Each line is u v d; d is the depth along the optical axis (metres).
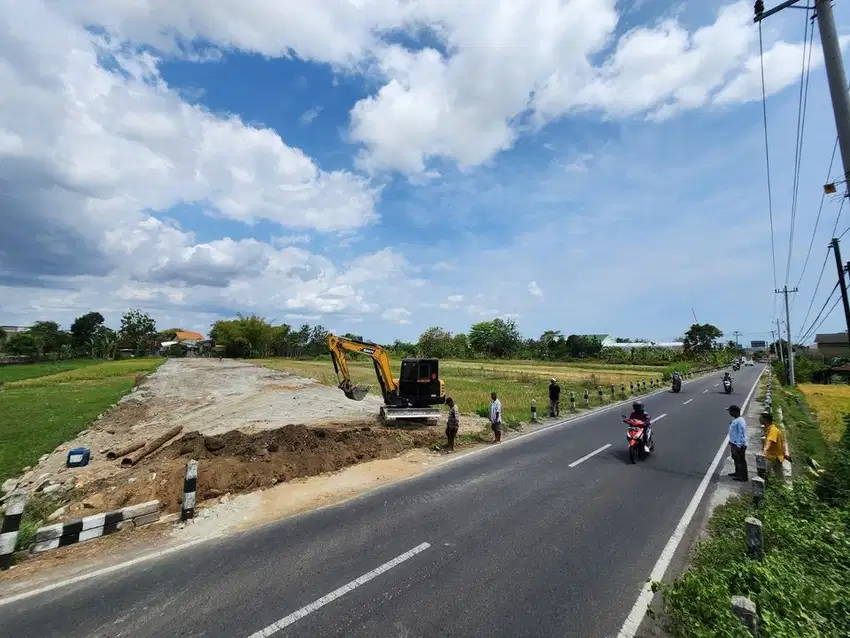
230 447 12.01
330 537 6.81
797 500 7.63
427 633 4.52
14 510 6.14
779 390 32.34
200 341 107.69
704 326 87.19
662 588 5.32
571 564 6.00
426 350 83.75
